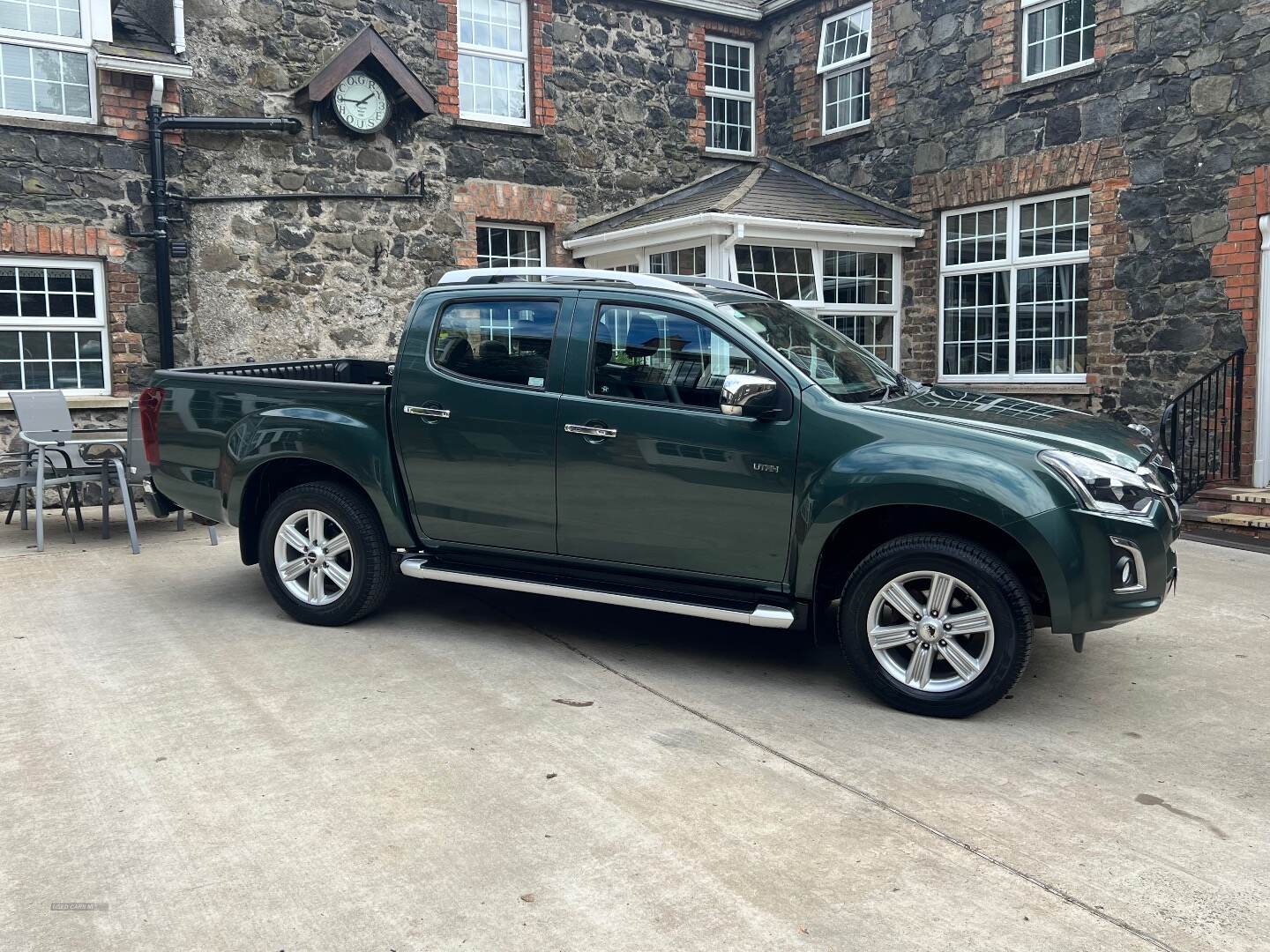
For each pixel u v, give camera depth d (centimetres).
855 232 1071
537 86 1139
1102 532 388
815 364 460
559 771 354
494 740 382
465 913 265
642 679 455
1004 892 278
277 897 272
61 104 891
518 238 1169
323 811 322
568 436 464
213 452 546
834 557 440
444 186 1087
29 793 333
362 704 418
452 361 495
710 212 995
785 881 283
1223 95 851
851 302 1116
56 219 888
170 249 940
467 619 552
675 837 308
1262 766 365
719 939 255
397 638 513
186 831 308
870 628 419
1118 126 929
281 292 997
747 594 445
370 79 1020
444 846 300
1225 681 459
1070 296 993
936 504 397
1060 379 1006
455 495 495
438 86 1077
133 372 936
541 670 466
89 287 921
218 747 372
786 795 337
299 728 391
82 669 460
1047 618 442
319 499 520
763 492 430
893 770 358
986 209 1067
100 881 280
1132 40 911
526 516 480
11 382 889
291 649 493
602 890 277
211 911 266
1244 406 852
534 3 1132
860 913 267
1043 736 392
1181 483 845
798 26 1266
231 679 448
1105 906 271
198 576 647
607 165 1199
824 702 429
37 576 646
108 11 898
